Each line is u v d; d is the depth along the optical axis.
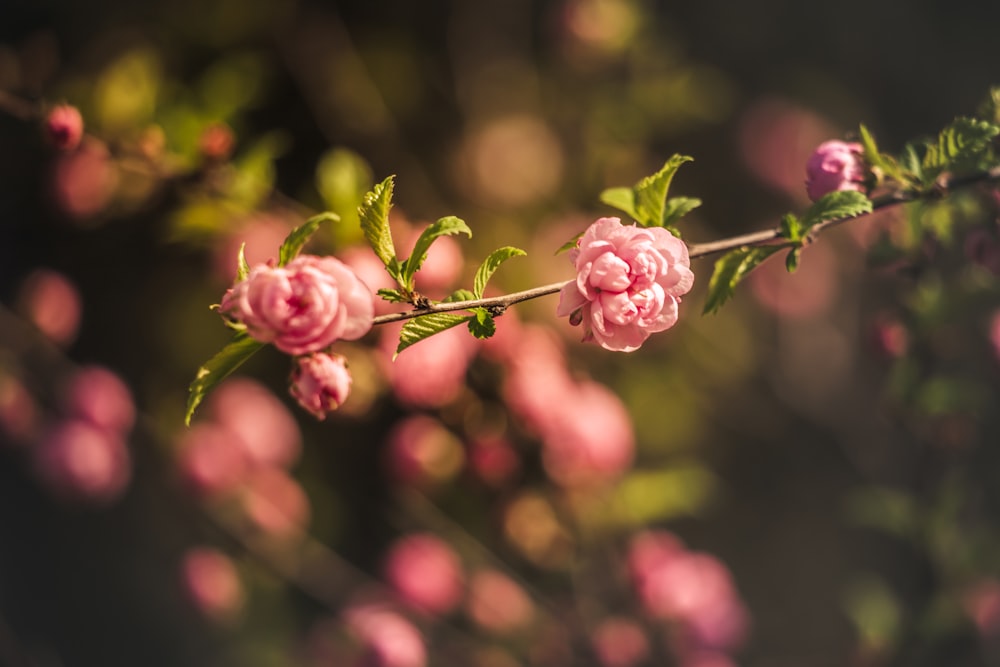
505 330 0.96
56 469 1.10
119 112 0.91
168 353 1.28
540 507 1.01
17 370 1.12
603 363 1.21
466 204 1.32
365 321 0.69
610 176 1.33
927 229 0.81
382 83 1.34
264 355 1.24
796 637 1.28
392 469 1.00
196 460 1.10
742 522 1.33
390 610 1.04
